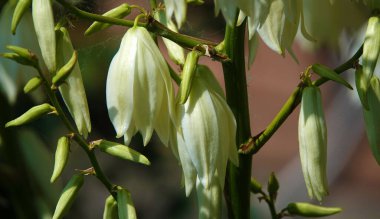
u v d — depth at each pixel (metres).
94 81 1.00
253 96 1.93
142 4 0.86
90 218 1.11
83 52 0.87
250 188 0.65
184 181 0.63
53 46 0.59
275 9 0.60
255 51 0.62
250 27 0.59
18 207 0.71
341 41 0.76
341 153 1.20
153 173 1.11
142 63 0.60
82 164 1.09
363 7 0.69
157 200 1.11
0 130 0.71
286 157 1.80
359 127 1.19
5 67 0.72
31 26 0.72
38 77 0.59
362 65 0.61
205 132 0.60
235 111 0.63
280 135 1.84
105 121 1.06
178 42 0.61
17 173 0.71
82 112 0.61
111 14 0.61
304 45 0.80
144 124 0.60
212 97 0.60
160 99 0.60
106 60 0.92
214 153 0.60
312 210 0.64
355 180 1.67
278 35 0.61
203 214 0.63
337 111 1.19
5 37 0.72
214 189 0.62
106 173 1.11
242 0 0.58
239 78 0.62
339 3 0.67
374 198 1.63
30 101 0.82
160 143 1.10
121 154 0.61
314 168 0.61
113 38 0.74
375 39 0.60
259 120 1.92
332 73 0.60
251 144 0.62
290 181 1.22
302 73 0.62
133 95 0.59
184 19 0.61
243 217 0.64
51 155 0.72
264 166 1.77
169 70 0.62
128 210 0.62
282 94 1.94
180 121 0.60
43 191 0.72
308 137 0.61
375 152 0.62
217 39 0.97
